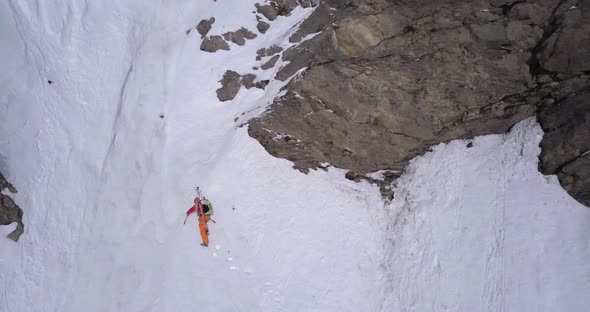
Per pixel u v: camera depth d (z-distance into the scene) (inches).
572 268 323.3
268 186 416.5
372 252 407.8
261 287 372.8
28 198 393.4
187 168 425.1
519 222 350.3
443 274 363.9
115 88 473.7
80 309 376.5
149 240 395.9
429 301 361.7
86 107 453.4
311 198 420.2
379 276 396.8
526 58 380.2
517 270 335.6
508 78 384.8
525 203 355.3
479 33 388.2
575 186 346.3
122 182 432.5
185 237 382.6
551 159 356.8
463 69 393.7
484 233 360.5
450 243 371.6
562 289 318.7
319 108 406.6
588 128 343.3
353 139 416.2
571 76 361.4
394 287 384.8
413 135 410.0
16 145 403.9
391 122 406.6
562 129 356.8
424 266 376.2
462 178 390.3
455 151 403.2
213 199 402.3
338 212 418.6
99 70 473.4
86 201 418.9
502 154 382.3
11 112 411.5
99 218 415.5
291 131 418.9
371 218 420.8
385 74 402.9
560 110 362.9
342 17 411.5
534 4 371.6
